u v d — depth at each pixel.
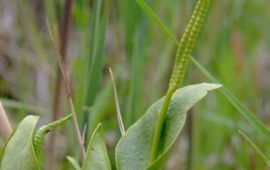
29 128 0.22
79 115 0.44
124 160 0.23
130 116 0.47
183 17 0.57
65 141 0.54
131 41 0.49
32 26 0.61
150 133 0.23
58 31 0.50
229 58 0.62
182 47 0.21
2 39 0.67
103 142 0.23
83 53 0.51
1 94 0.64
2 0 0.72
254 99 0.61
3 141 0.28
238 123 0.56
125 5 0.49
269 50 0.76
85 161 0.23
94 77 0.42
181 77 0.21
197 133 0.56
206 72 0.37
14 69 0.66
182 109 0.22
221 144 0.58
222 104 0.60
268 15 0.76
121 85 0.57
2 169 0.22
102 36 0.42
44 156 0.50
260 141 0.54
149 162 0.22
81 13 0.51
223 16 0.62
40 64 0.60
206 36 0.61
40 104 0.61
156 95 0.56
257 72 0.65
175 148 0.57
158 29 0.60
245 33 0.72
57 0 0.52
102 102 0.51
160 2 0.59
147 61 0.58
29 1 0.73
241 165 0.53
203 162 0.56
